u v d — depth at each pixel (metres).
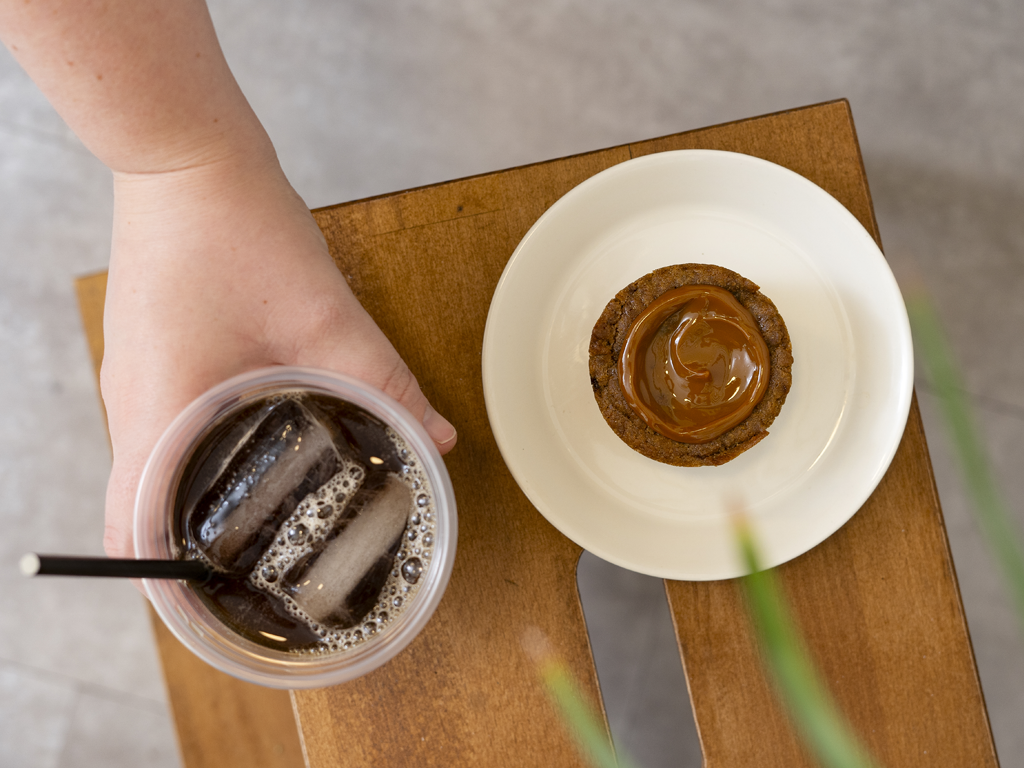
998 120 0.74
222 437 0.40
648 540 0.45
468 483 0.47
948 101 0.74
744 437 0.46
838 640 0.46
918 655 0.46
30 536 0.81
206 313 0.42
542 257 0.46
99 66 0.39
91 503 0.81
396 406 0.39
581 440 0.47
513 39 0.77
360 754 0.46
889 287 0.45
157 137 0.41
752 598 0.46
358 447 0.40
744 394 0.46
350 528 0.40
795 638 0.46
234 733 0.56
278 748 0.56
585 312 0.47
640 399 0.46
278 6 0.79
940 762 0.46
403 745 0.46
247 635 0.40
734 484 0.46
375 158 0.78
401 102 0.78
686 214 0.46
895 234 0.74
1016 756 0.71
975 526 0.73
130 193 0.43
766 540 0.45
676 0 0.76
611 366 0.46
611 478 0.46
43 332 0.82
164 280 0.42
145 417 0.42
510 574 0.47
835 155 0.47
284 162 0.78
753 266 0.46
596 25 0.77
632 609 0.72
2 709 0.81
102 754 0.80
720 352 0.46
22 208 0.82
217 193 0.42
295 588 0.39
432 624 0.46
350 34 0.78
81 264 0.82
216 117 0.42
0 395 0.82
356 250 0.47
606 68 0.77
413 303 0.47
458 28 0.78
